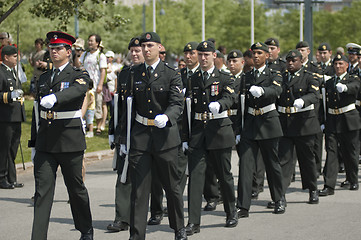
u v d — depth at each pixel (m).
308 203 19.81
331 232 16.03
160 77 14.40
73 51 27.56
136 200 14.27
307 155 19.73
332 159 21.30
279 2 43.81
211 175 18.84
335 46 112.69
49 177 14.26
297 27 120.38
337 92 21.47
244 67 23.64
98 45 33.75
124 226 16.56
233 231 16.27
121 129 14.69
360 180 23.92
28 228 16.89
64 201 20.34
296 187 22.75
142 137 14.34
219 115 16.48
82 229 14.90
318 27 113.50
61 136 14.20
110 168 27.41
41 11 39.78
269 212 18.52
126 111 14.58
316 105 22.52
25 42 80.81
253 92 16.95
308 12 42.50
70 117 14.28
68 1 38.50
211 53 16.42
